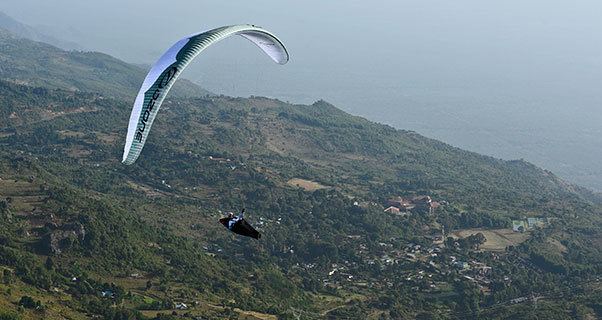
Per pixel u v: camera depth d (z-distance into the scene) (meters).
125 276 128.50
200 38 46.06
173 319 110.62
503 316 139.00
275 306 131.75
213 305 124.75
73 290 114.88
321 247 177.75
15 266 114.69
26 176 164.50
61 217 135.12
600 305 141.00
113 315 107.31
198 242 171.12
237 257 166.75
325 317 136.50
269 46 53.69
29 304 98.62
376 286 162.88
